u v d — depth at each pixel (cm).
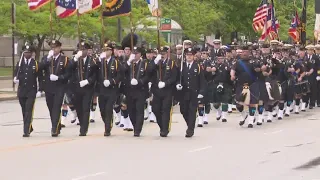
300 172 3291
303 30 10325
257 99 5350
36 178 3098
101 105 4722
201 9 12812
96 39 11894
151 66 4619
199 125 5434
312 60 7119
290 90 6341
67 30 10588
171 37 12475
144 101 4697
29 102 4662
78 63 4669
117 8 5262
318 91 7369
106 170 3316
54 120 4672
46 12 10506
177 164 3512
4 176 3147
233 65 5531
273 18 8738
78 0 5231
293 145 4275
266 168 3409
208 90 5816
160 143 4341
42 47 14000
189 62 4675
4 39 17062
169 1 12669
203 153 3912
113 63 4628
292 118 6203
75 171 3284
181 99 4697
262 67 5378
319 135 4828
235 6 14250
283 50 6500
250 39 15712
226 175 3206
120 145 4228
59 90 4669
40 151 3941
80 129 4762
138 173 3238
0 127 5409
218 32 14362
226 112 5866
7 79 12838
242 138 4644
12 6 9631
